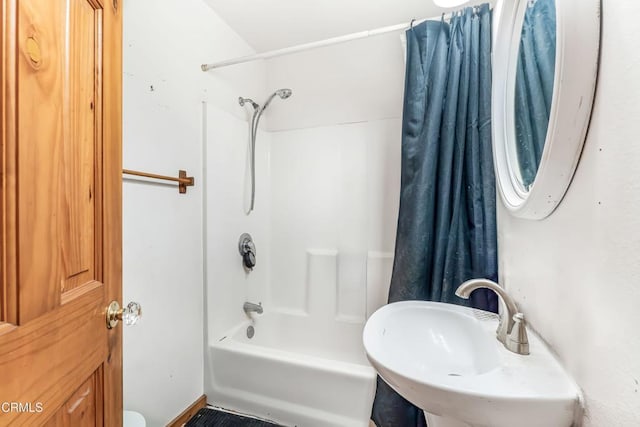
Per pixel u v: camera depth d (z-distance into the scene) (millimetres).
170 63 1307
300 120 2059
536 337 764
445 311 1020
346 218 1970
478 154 1201
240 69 1835
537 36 764
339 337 1943
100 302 627
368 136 1914
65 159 517
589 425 525
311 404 1312
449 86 1270
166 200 1279
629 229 429
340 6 1570
